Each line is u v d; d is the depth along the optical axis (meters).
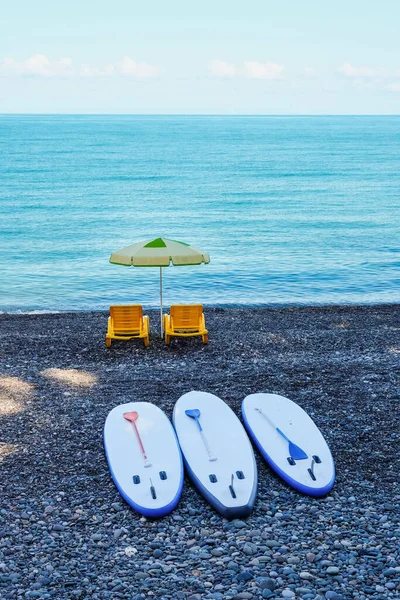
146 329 14.39
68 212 42.47
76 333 15.72
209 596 5.98
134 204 46.56
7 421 10.23
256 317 17.77
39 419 10.31
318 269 25.48
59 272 25.22
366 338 15.32
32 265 26.52
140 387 11.74
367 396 11.30
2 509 7.64
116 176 65.62
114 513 7.64
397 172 71.12
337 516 7.50
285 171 71.62
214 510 7.70
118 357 13.68
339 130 195.88
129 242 32.06
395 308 19.27
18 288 22.80
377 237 32.78
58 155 90.94
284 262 26.75
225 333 15.66
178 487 7.97
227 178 64.62
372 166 78.44
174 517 7.55
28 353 13.97
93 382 12.05
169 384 11.88
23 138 135.00
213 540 7.00
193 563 6.57
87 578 6.30
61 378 12.30
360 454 9.15
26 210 43.12
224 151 101.88
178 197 50.56
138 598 5.96
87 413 10.55
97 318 17.84
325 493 8.02
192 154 95.25
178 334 14.30
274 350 14.19
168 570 6.43
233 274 24.66
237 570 6.43
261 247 30.19
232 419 9.66
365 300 21.19
